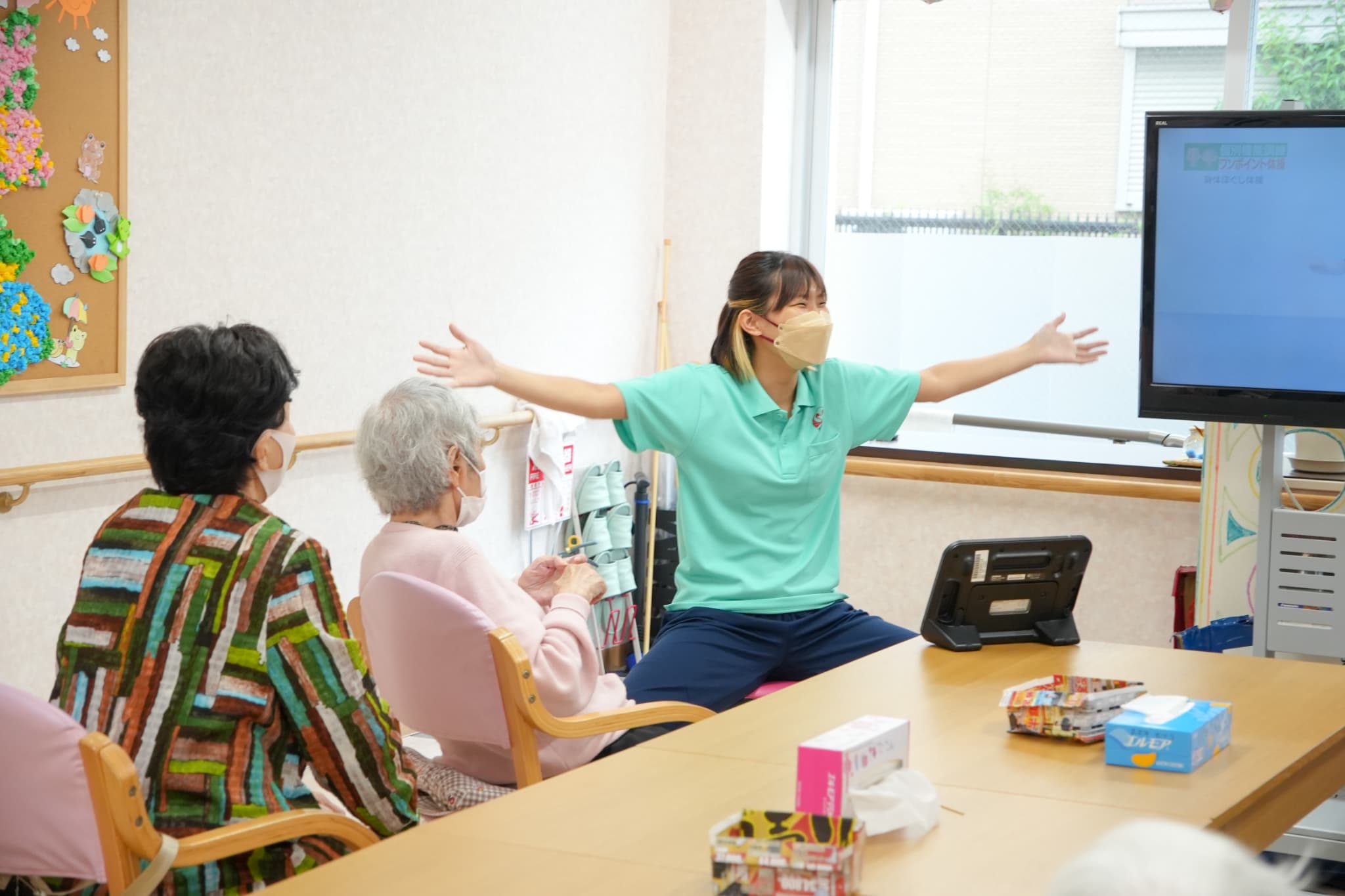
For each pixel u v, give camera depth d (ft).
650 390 9.73
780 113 15.87
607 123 14.94
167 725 5.40
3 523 9.05
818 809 4.91
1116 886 2.51
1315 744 6.23
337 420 11.70
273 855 5.56
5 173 8.58
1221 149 9.96
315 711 5.62
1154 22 14.40
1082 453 14.71
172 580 5.54
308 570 5.62
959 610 8.11
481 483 7.78
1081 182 14.89
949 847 4.91
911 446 15.55
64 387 9.21
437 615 6.80
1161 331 10.31
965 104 15.35
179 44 9.97
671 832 5.05
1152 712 6.11
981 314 15.51
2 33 8.52
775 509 10.00
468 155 12.90
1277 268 9.95
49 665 9.44
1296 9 11.48
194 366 5.67
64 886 5.44
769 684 9.82
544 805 5.36
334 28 11.28
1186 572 12.41
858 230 16.02
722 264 15.90
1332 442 10.87
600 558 14.84
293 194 11.06
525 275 13.83
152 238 9.89
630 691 9.04
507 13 13.23
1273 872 2.55
